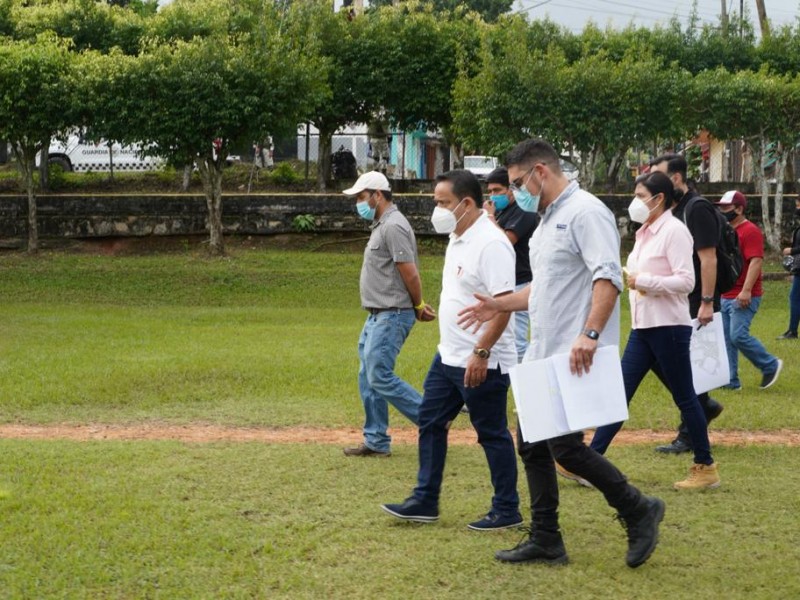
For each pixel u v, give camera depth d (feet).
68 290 62.75
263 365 35.73
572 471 15.72
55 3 82.28
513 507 17.84
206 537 17.16
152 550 16.57
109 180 89.81
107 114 68.03
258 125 68.54
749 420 26.96
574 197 15.78
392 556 16.42
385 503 19.43
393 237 22.33
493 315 16.58
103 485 20.21
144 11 96.84
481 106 74.13
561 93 72.43
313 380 33.30
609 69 73.05
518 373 15.38
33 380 32.63
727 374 21.84
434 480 18.12
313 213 75.56
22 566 15.80
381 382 22.53
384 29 83.25
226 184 90.99
